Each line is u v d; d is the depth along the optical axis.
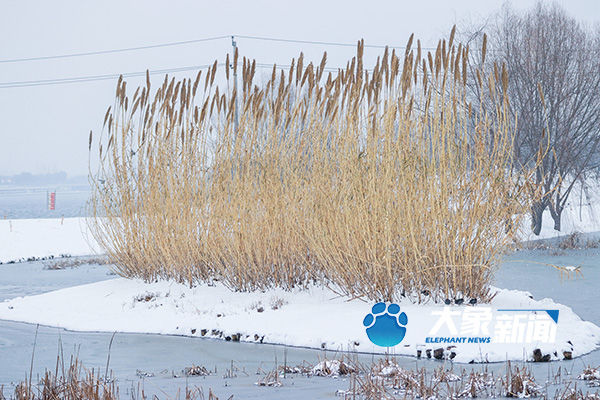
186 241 18.50
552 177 39.31
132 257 20.09
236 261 17.50
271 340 14.05
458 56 15.45
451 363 11.88
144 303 17.67
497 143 15.35
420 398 9.18
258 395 9.49
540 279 24.28
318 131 16.56
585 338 13.21
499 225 14.95
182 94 18.80
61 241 44.25
